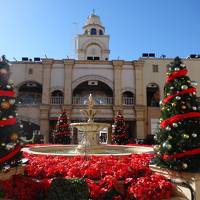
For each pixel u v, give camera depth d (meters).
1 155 6.13
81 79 35.91
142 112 35.09
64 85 35.34
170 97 6.68
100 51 43.50
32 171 6.70
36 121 34.03
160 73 36.59
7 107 6.36
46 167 6.95
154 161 7.04
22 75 35.72
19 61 36.00
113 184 5.91
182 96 6.59
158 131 6.82
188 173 6.04
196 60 37.22
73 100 35.38
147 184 5.85
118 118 23.83
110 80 36.22
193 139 6.27
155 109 35.53
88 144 12.62
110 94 37.81
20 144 6.63
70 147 13.99
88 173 6.44
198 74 36.91
